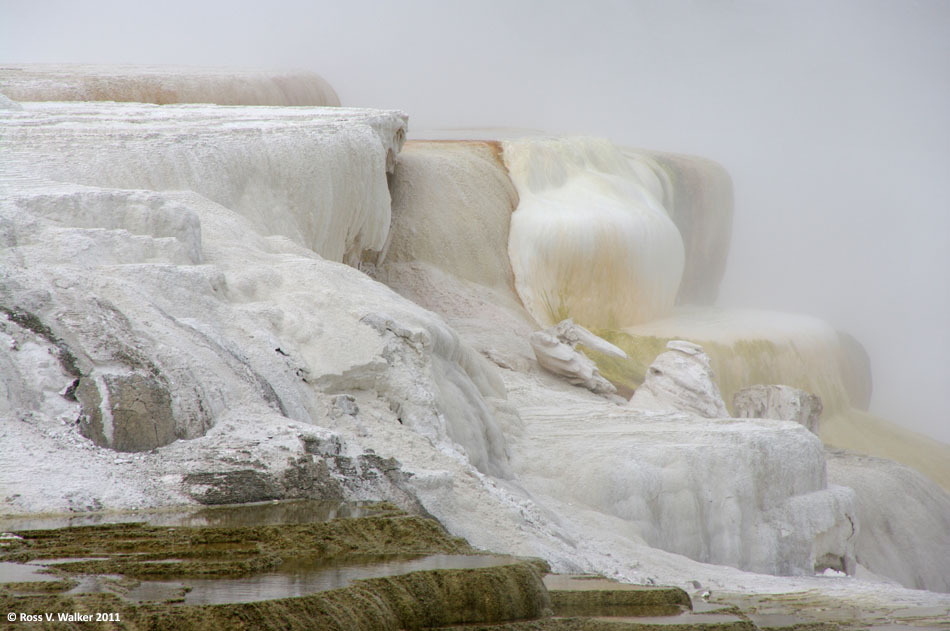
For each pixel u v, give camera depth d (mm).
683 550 75312
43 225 55688
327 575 27906
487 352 117625
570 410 91438
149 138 91062
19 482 35188
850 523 84438
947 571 117062
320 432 45031
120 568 26984
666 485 75812
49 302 45594
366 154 115688
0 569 26250
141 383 42781
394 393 59844
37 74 154750
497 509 50688
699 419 90188
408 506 43375
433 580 28797
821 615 43281
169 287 54188
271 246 76250
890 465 128125
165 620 22328
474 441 67375
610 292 155500
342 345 59438
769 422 89438
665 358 106375
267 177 99500
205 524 33219
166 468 39500
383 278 139500
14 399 40125
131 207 61250
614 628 30125
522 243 152000
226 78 171500
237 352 51562
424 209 147750
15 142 84312
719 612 34375
